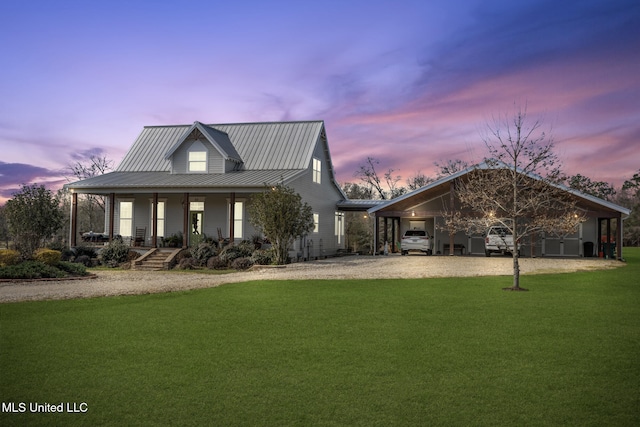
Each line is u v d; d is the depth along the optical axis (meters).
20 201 22.86
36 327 10.21
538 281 17.70
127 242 30.30
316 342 8.98
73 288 16.22
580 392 6.52
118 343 8.94
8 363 7.76
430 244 32.72
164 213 30.31
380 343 8.91
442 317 11.16
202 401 6.24
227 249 25.30
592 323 10.52
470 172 28.48
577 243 31.27
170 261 25.11
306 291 15.17
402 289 15.59
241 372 7.33
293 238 25.20
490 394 6.46
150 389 6.65
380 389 6.63
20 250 22.75
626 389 6.62
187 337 9.37
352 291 15.16
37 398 6.35
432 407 6.05
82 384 6.84
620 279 18.34
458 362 7.78
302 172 29.12
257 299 13.69
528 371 7.36
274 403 6.17
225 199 29.30
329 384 6.82
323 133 33.94
